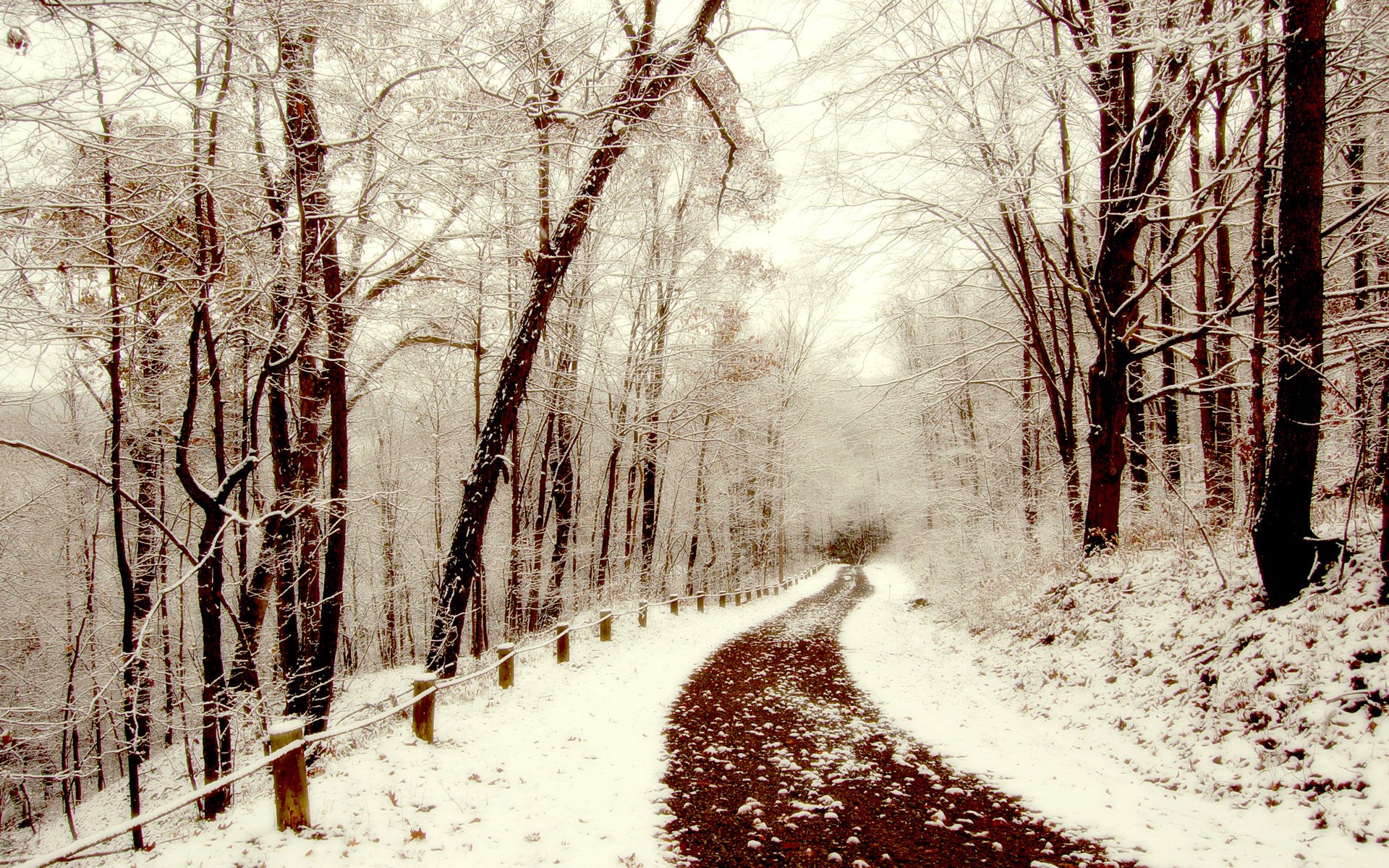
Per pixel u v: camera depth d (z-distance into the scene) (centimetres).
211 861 398
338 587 916
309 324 733
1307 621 603
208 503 689
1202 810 490
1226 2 798
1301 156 632
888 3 892
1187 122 977
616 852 427
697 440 2019
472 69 725
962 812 510
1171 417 1591
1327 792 462
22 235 604
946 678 1028
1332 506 833
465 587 1000
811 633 1616
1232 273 1289
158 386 1049
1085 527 1213
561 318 1520
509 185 827
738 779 576
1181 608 788
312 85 718
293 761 444
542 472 1870
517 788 531
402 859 406
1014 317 1716
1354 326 876
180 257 807
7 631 1619
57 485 1389
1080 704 752
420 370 1517
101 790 1667
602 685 898
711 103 1156
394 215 901
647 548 2042
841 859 429
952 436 2525
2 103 480
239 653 934
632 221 1706
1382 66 905
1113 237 1154
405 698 1023
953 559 2417
